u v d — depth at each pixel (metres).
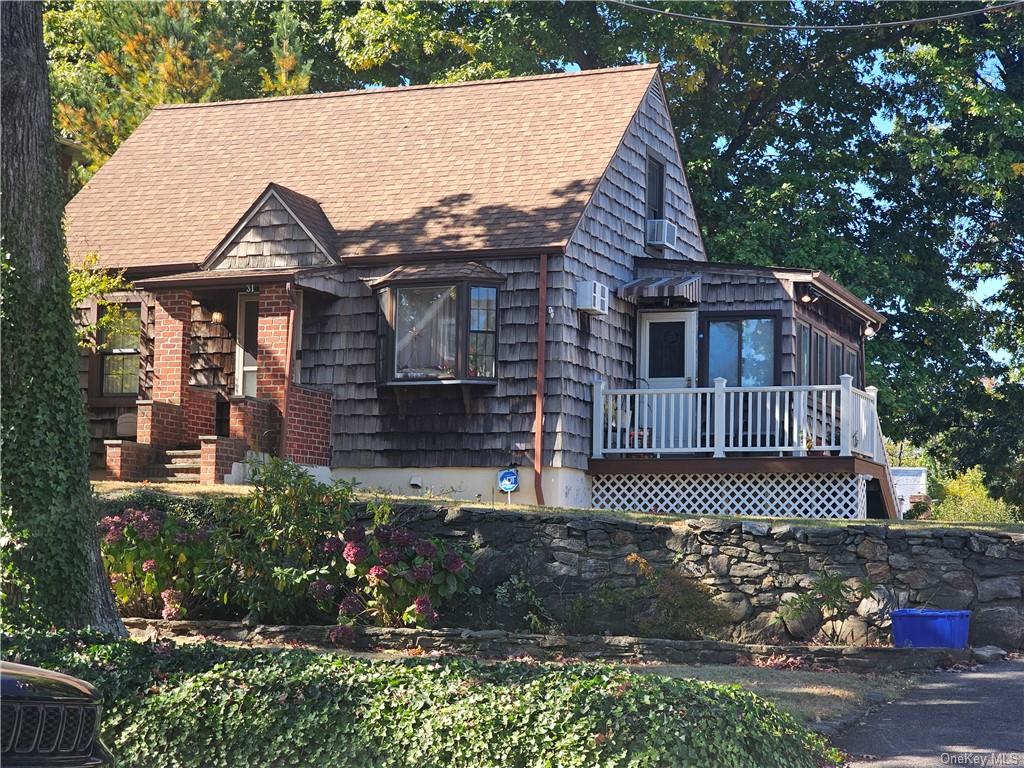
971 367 33.25
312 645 14.09
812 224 30.45
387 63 35.97
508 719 8.66
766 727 9.14
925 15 33.22
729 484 20.34
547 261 19.66
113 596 12.10
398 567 14.58
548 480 19.41
